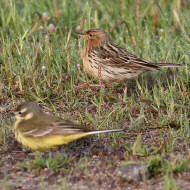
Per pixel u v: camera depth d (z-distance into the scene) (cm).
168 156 970
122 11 1820
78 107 1208
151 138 1060
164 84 1388
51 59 1420
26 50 1448
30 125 964
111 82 1383
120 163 936
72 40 1586
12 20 1714
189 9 1952
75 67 1428
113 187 845
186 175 877
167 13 1872
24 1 1788
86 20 1609
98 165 926
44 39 1506
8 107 1206
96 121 1097
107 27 1684
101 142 979
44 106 1233
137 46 1573
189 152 983
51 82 1316
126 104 1216
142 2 1939
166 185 818
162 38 1630
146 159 949
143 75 1416
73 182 864
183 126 1116
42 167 910
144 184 840
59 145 976
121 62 1334
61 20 1747
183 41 1586
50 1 1889
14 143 1018
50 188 841
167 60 1476
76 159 957
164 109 1224
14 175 891
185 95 1259
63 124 950
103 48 1369
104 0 1958
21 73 1327
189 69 1398
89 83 1355
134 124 1093
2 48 1471
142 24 1791
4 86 1299
